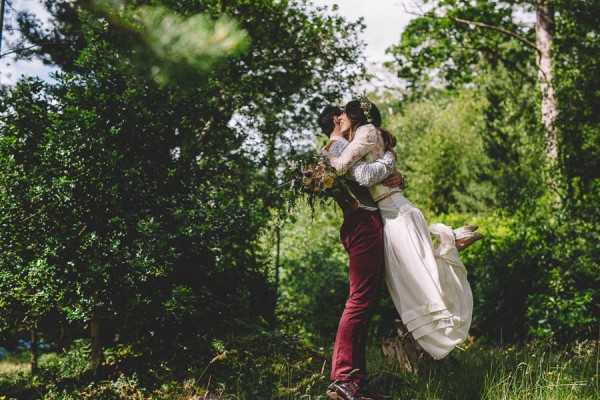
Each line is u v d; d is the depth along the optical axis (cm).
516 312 757
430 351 322
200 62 315
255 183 677
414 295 326
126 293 458
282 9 753
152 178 504
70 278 451
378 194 340
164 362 486
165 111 502
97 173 462
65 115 455
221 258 569
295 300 976
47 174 460
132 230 476
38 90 486
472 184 1505
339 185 328
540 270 755
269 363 471
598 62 802
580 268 716
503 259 804
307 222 1103
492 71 1321
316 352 510
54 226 466
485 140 1311
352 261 336
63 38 652
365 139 326
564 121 804
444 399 373
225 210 509
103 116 477
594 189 762
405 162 1988
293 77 770
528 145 919
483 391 371
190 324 510
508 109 1155
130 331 512
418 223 334
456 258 337
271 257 727
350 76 798
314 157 335
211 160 591
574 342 636
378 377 411
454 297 330
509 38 1430
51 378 500
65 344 585
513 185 971
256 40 732
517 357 484
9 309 466
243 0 717
